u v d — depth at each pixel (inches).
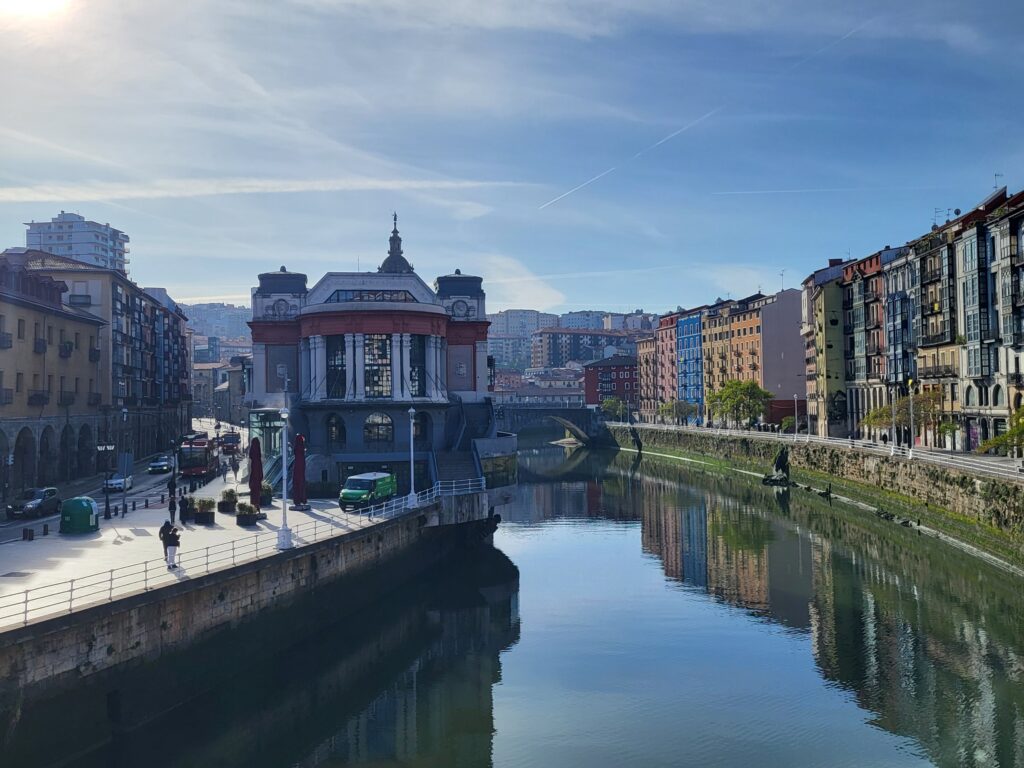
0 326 2502.5
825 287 4552.2
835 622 1724.9
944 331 3265.3
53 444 2881.4
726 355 6304.1
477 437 3294.8
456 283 3690.9
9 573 1321.4
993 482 2118.6
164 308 4731.8
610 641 1662.2
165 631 1198.3
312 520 1934.1
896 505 2805.1
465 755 1176.8
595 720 1289.4
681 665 1515.7
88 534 1722.4
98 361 3331.7
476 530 2413.9
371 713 1333.7
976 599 1827.0
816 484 3649.1
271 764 1151.6
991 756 1136.2
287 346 3491.6
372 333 3068.4
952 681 1386.6
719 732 1234.0
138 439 4094.5
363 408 2992.1
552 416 7308.1
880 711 1286.9
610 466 5477.4
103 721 1096.2
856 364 4367.6
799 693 1365.7
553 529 2967.5
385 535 1910.7
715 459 5034.5
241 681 1362.0
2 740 957.2
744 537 2682.1
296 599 1525.6
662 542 2657.5
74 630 1051.9
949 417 3248.0
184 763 1146.0
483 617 1849.2
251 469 2119.8
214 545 1380.4
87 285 3558.1
